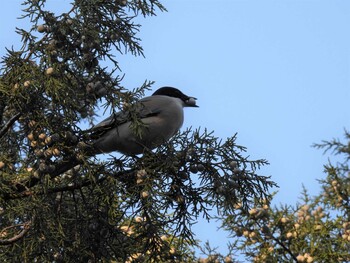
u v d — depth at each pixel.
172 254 12.81
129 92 12.44
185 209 12.82
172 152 12.65
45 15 12.55
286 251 14.11
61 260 12.55
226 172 12.80
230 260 13.93
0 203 12.36
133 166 12.75
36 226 12.23
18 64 12.49
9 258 12.71
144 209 12.44
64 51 12.58
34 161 12.70
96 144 13.42
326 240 14.41
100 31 12.75
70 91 12.44
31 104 12.46
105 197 12.56
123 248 12.61
